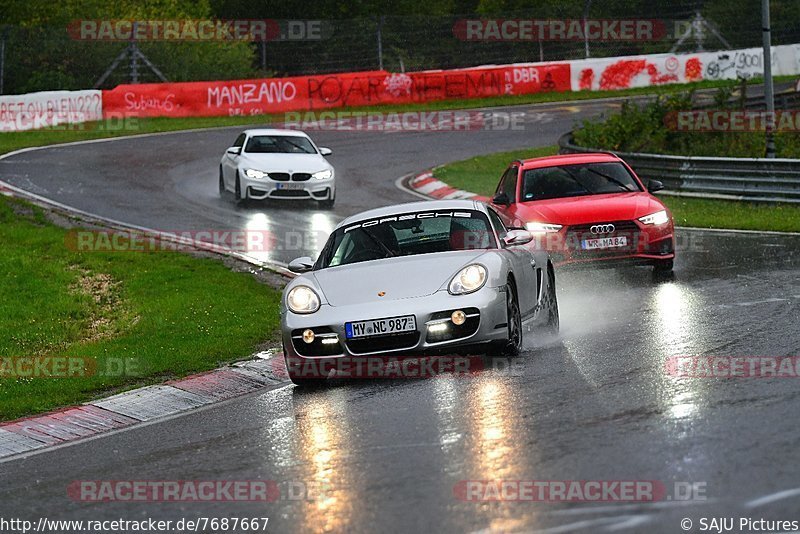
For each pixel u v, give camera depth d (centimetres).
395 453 2147
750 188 7312
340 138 11969
